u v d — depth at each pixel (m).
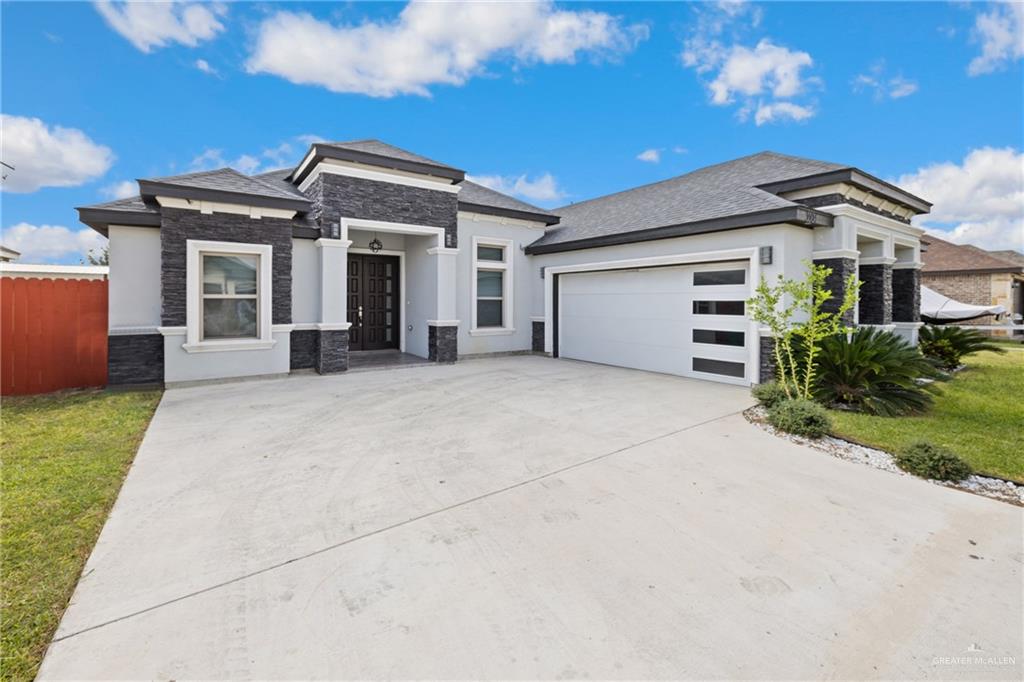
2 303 7.79
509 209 12.75
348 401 7.20
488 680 1.93
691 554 2.92
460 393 7.84
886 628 2.27
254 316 9.09
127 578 2.62
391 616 2.32
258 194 8.67
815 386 6.91
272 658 2.04
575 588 2.56
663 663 2.03
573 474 4.26
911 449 4.43
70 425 5.74
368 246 12.12
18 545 2.94
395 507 3.56
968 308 14.39
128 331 8.29
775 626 2.28
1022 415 6.27
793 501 3.71
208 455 4.70
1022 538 3.16
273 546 2.99
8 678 1.91
